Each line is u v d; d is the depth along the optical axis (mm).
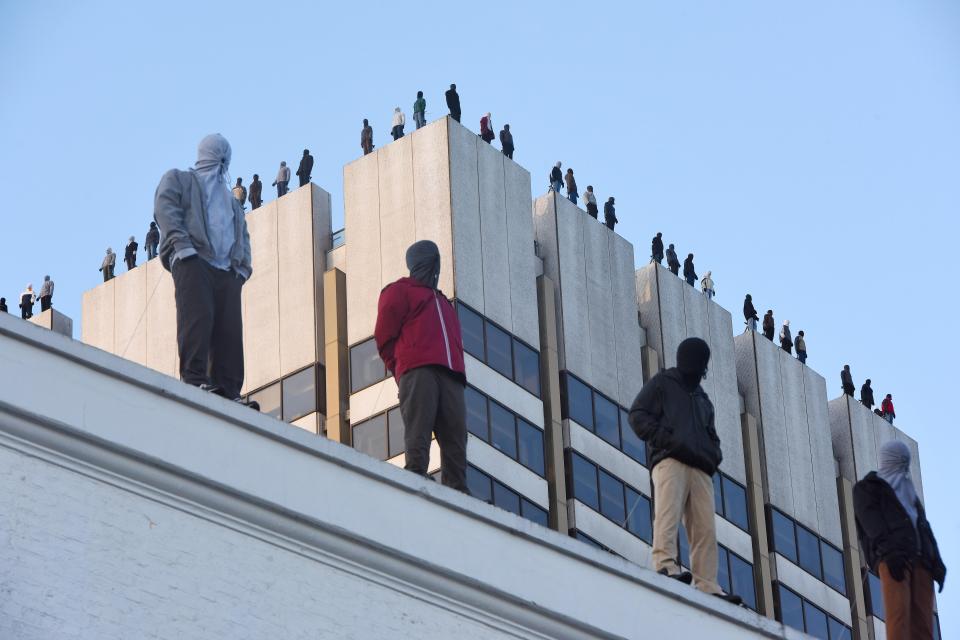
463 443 41250
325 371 124250
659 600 40656
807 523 141500
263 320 127812
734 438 139250
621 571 40156
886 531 45188
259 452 35719
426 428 40625
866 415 151500
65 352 34188
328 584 35750
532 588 38594
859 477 148125
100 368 34438
